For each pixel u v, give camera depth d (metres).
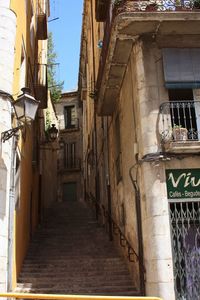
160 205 9.02
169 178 9.27
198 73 10.12
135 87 10.40
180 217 9.07
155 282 8.62
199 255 8.84
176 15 9.74
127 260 11.77
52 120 28.86
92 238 15.11
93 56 20.12
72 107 35.25
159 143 9.45
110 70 11.84
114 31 10.16
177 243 8.88
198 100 10.08
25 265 12.05
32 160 15.55
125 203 12.14
